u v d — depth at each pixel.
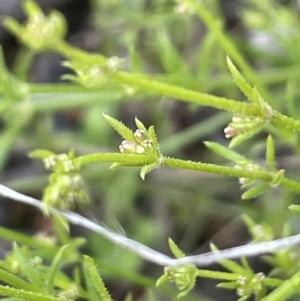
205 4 0.25
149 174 0.26
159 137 0.27
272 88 0.25
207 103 0.16
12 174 0.28
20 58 0.29
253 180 0.16
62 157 0.15
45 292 0.15
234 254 0.17
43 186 0.25
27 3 0.17
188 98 0.16
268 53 0.24
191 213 0.26
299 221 0.22
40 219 0.27
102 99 0.22
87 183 0.26
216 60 0.24
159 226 0.25
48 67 0.29
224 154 0.16
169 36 0.26
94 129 0.27
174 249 0.16
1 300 0.15
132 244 0.18
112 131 0.27
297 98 0.23
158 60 0.26
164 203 0.26
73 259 0.18
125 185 0.25
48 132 0.27
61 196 0.15
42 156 0.15
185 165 0.15
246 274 0.16
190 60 0.26
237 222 0.25
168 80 0.20
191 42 0.27
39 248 0.18
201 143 0.26
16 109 0.22
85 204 0.25
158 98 0.26
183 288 0.16
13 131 0.22
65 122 0.29
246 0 0.26
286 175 0.23
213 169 0.15
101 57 0.17
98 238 0.24
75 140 0.27
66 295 0.16
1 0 0.29
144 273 0.23
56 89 0.20
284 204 0.22
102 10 0.27
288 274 0.18
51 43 0.17
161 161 0.15
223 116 0.23
